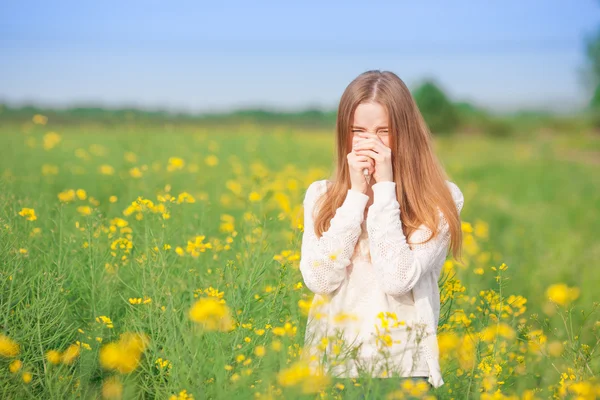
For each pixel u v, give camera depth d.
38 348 3.33
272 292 3.53
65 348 3.52
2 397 3.09
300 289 3.56
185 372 2.91
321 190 3.26
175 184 8.42
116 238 4.38
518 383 3.74
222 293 3.33
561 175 19.70
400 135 3.04
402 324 2.78
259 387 2.71
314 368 2.77
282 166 13.21
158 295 3.46
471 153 29.02
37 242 4.36
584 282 6.31
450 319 3.84
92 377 3.28
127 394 2.88
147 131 16.06
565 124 46.59
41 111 24.59
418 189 3.02
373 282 2.96
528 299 5.80
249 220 4.75
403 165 3.04
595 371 3.78
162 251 3.75
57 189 8.48
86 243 4.02
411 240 2.95
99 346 3.39
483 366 3.27
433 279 3.01
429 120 40.78
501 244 8.48
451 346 3.14
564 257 7.48
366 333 2.89
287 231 5.05
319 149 17.91
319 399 2.64
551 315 5.28
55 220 4.68
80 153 11.53
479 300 4.51
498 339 3.51
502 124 45.47
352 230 2.91
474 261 6.27
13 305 3.54
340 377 2.78
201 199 6.04
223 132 19.88
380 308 2.91
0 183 4.84
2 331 3.36
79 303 3.94
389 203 2.89
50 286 3.54
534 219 11.13
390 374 2.70
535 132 46.12
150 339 3.37
